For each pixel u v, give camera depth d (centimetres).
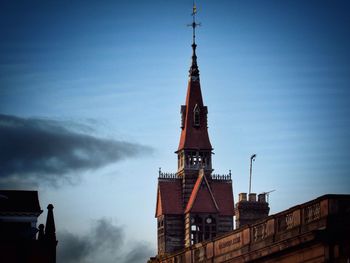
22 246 10988
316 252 7669
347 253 7431
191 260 9950
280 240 8119
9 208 11556
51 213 11150
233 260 8881
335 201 7544
